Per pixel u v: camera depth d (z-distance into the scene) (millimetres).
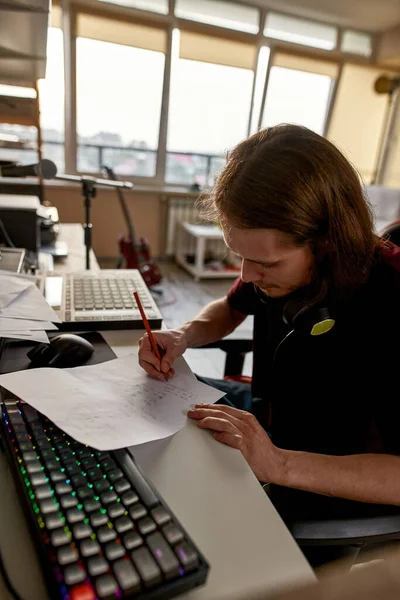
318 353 751
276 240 548
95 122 3625
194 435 534
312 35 3990
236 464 489
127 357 721
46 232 1599
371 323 667
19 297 826
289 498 640
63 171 3715
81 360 700
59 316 824
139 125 3768
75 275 1062
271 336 897
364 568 335
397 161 4469
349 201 592
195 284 3557
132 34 3418
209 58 3703
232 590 338
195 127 3941
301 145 555
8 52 1424
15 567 347
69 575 312
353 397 726
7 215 1282
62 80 3418
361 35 4148
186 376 686
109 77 3508
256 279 624
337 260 611
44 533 350
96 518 363
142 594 310
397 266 658
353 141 4488
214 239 3955
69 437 473
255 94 4008
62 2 3170
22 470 420
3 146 2393
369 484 548
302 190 533
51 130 3570
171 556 333
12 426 480
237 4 3609
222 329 1028
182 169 4109
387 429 625
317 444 784
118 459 444
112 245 3934
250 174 538
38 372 604
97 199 3748
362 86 4309
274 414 853
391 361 621
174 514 396
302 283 633
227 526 401
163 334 794
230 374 1131
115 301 916
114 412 543
